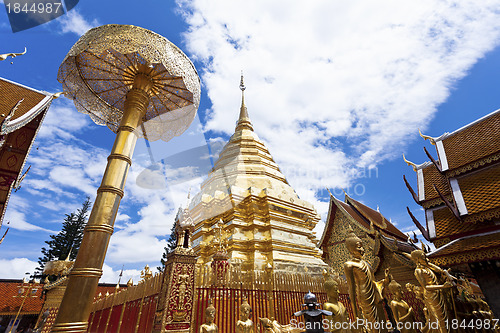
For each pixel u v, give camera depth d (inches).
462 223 370.9
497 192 340.5
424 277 207.6
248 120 810.8
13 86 348.8
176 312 185.5
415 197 450.9
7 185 337.7
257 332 238.5
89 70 188.4
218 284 251.0
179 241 217.9
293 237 480.1
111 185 139.8
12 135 340.2
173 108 203.6
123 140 152.9
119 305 288.7
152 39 152.3
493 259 302.2
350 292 140.1
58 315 112.1
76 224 1339.8
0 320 742.5
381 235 523.8
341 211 695.1
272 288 282.4
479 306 226.2
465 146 418.9
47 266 679.7
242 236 445.4
